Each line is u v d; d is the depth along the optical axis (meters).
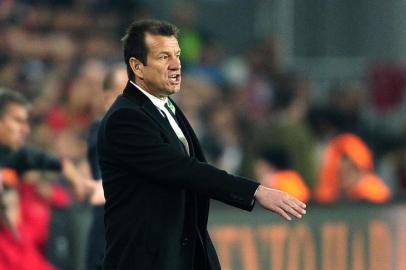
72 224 29.77
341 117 48.34
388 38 54.88
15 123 26.28
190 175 17.42
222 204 31.64
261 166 40.16
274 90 49.84
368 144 48.03
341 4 55.56
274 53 54.56
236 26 60.81
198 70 53.53
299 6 55.81
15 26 52.47
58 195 29.53
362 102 52.56
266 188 17.41
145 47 17.84
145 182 17.80
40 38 52.03
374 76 52.72
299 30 55.72
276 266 31.98
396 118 52.09
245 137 43.72
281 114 41.88
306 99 47.88
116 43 54.50
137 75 18.05
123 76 24.36
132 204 17.81
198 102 47.12
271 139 40.31
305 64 55.56
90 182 24.98
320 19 55.69
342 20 55.50
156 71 17.84
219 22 61.50
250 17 60.50
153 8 59.12
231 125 45.59
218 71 54.12
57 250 29.45
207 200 18.17
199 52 55.19
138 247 17.69
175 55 17.97
